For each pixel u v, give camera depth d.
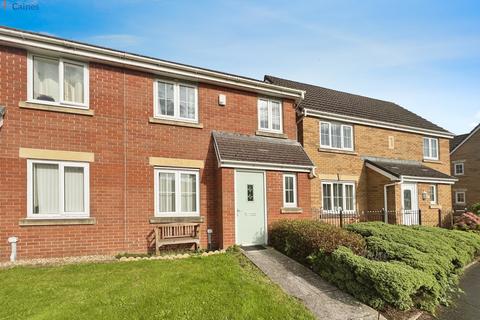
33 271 6.79
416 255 8.06
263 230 10.65
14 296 5.50
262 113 12.18
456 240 11.09
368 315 6.20
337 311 6.25
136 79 9.80
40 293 5.63
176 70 10.20
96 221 8.79
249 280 6.96
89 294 5.63
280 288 6.95
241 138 11.32
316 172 14.23
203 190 10.41
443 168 19.72
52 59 8.73
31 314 4.92
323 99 16.58
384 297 6.36
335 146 15.26
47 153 8.33
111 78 9.41
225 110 11.26
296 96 12.64
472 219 16.88
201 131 10.69
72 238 8.48
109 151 9.16
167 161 9.95
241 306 5.64
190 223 9.80
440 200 17.12
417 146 18.50
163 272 6.89
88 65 9.12
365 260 7.06
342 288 7.20
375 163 15.72
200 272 7.00
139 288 5.95
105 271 6.89
